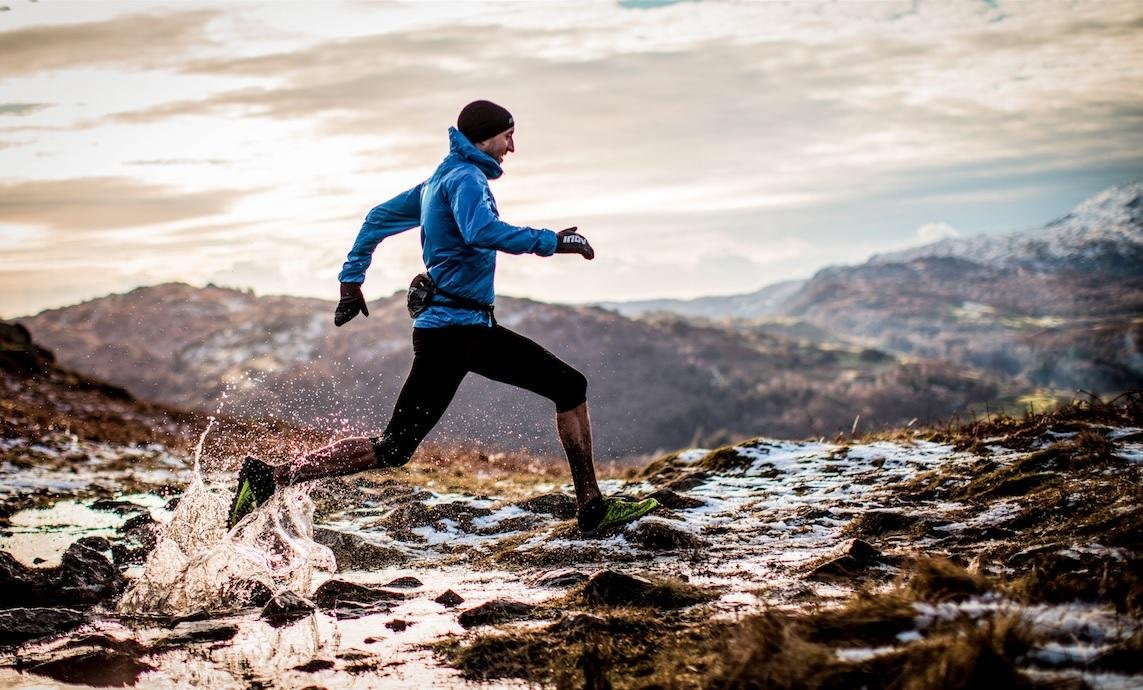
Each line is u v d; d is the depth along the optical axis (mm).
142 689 3150
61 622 3969
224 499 4875
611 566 4738
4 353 21344
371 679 3166
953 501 5469
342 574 5051
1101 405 7582
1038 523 4531
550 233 4715
